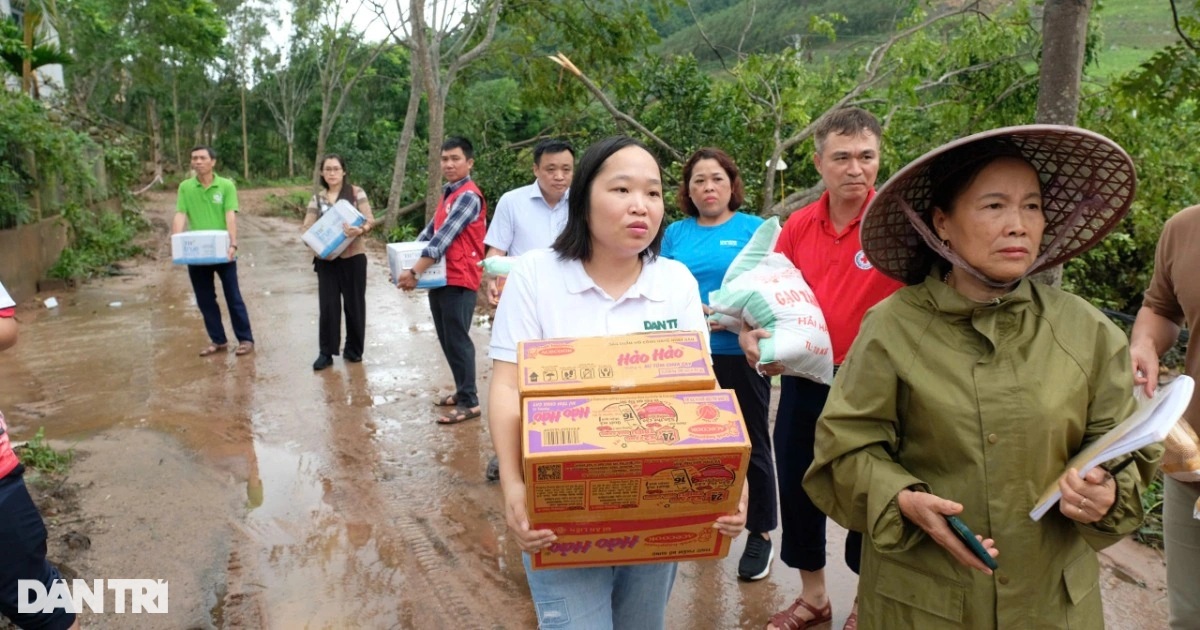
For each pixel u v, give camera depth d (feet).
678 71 35.86
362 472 14.82
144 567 11.25
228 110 151.02
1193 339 7.06
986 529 5.30
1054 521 5.38
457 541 12.14
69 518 12.73
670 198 33.58
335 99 116.26
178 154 135.85
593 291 6.36
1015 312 5.44
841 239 8.64
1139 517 5.10
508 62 50.42
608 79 44.91
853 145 8.34
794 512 9.14
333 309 21.52
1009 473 5.25
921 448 5.59
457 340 17.16
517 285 6.41
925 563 5.56
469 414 17.56
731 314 8.91
